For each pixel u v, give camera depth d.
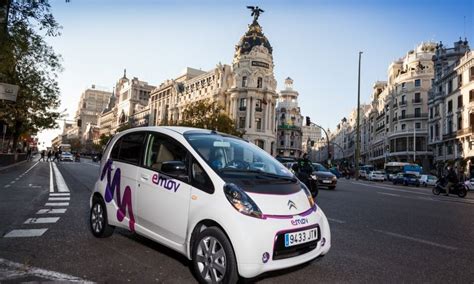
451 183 18.72
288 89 104.38
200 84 78.00
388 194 16.03
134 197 4.67
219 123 50.16
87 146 160.38
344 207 10.13
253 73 66.38
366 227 7.12
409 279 4.10
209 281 3.53
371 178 46.16
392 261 4.79
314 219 3.84
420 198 14.80
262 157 4.78
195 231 3.77
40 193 11.07
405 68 68.81
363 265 4.54
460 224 8.02
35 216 7.19
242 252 3.26
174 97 89.38
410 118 63.09
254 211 3.41
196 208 3.74
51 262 4.28
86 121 188.62
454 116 45.59
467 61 42.31
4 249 4.79
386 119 74.88
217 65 71.94
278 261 3.40
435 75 53.50
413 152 60.81
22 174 19.41
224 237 3.41
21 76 24.45
